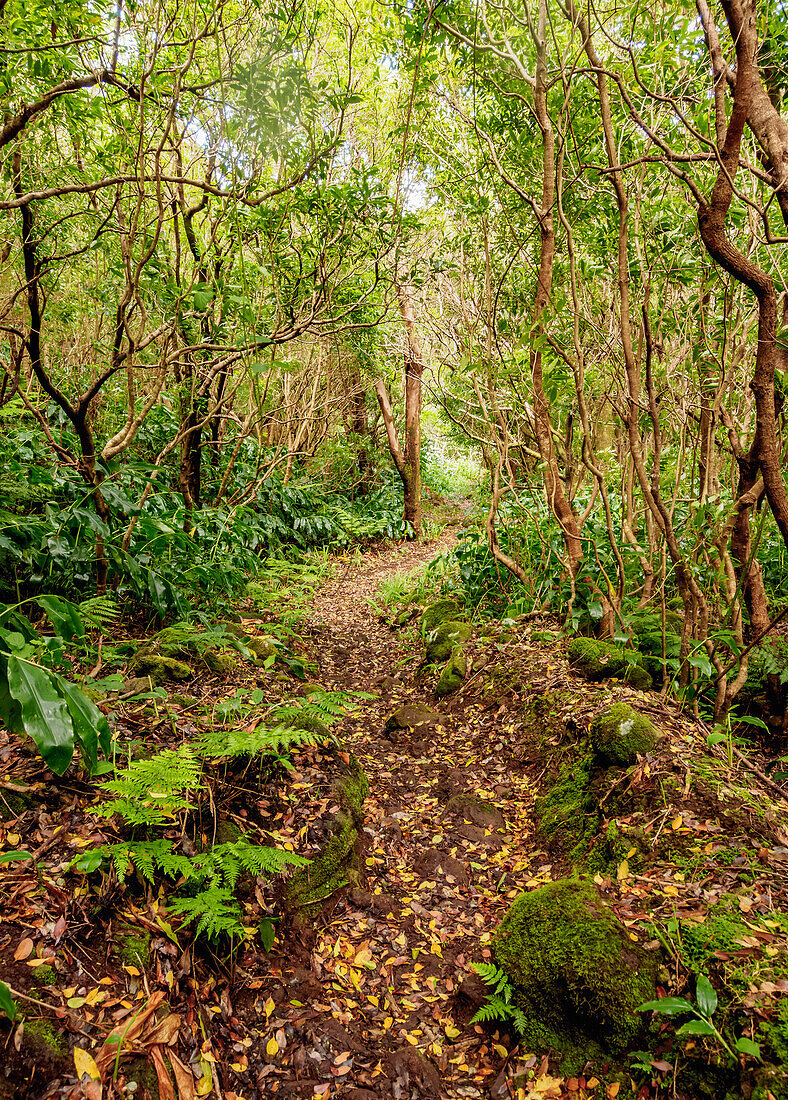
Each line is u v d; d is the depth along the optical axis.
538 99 3.53
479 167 4.35
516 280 4.75
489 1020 2.00
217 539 5.26
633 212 3.62
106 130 4.48
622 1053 1.76
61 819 2.09
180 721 2.91
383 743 3.96
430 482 16.09
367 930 2.41
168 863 1.90
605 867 2.37
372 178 4.71
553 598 4.70
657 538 4.46
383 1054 1.93
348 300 5.43
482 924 2.43
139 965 1.78
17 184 3.77
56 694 1.64
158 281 4.07
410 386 11.17
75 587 3.73
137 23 3.22
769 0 2.83
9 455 4.29
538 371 4.04
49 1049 1.47
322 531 9.39
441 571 7.03
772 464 2.53
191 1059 1.70
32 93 3.55
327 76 4.57
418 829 3.04
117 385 6.48
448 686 4.43
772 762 2.79
